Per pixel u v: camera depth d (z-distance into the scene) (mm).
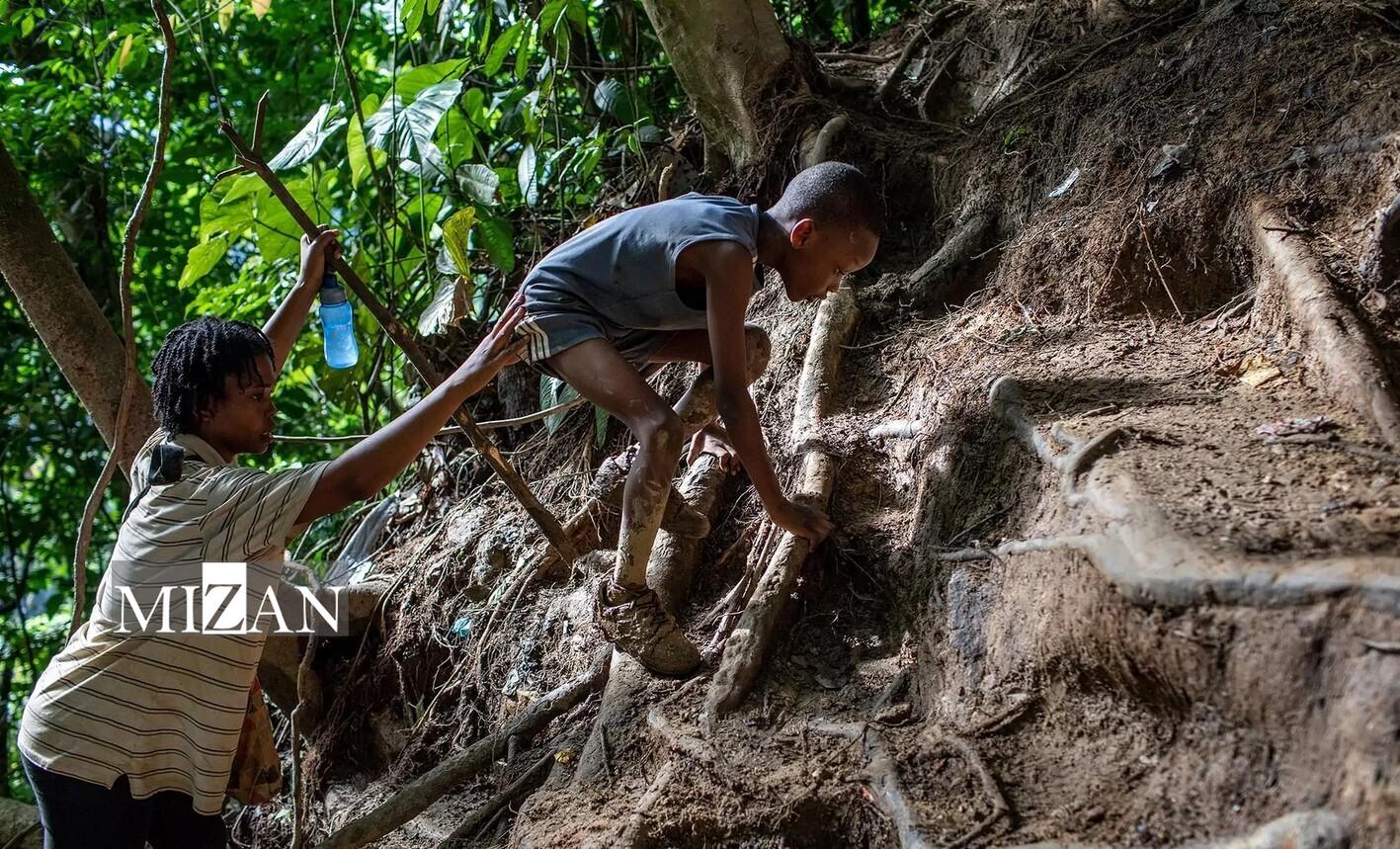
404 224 4855
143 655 2342
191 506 2275
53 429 7629
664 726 2508
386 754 3727
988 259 3592
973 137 3922
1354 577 1607
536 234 4773
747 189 4293
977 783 2092
